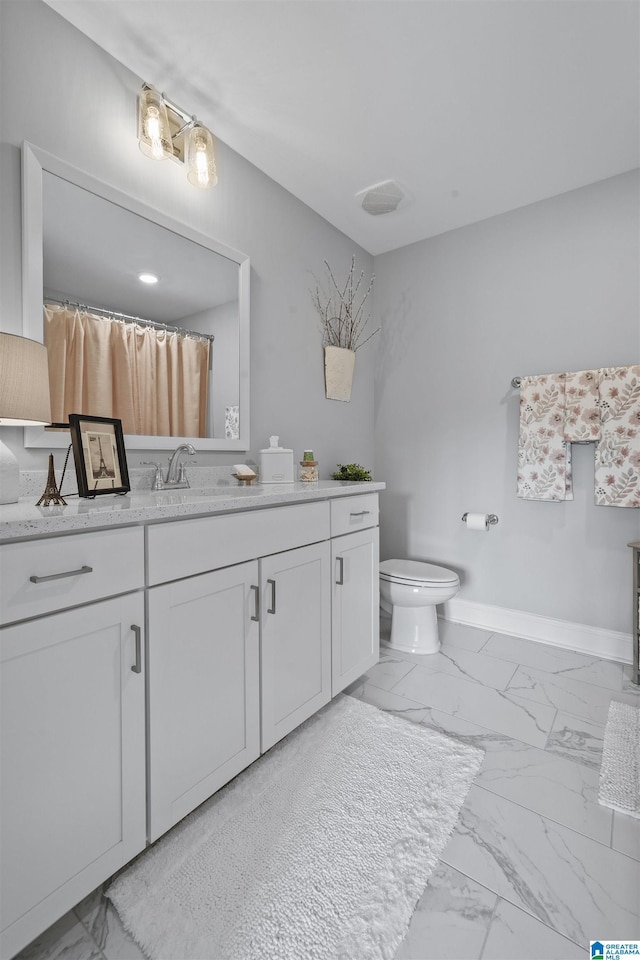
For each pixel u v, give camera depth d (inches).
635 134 75.0
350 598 72.7
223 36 56.7
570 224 91.4
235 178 78.4
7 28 49.3
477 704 72.1
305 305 94.8
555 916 38.7
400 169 83.8
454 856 44.5
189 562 45.6
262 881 41.8
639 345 84.7
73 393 55.2
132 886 41.3
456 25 55.7
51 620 34.6
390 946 36.3
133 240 61.9
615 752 60.0
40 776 34.3
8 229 49.6
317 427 99.3
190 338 69.6
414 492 114.5
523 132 74.7
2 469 42.4
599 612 90.0
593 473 90.0
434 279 109.4
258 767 57.1
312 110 69.3
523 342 97.4
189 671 45.6
